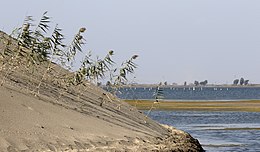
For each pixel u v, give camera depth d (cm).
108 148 4250
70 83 6075
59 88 6062
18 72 5694
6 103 4181
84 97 6394
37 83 5694
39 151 3678
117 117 6047
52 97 5366
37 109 4438
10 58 5306
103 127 4900
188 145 5997
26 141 3722
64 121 4475
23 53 5362
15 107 4200
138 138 5066
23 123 3975
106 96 7025
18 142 3659
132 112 7250
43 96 5153
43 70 6375
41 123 4141
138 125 6169
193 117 14812
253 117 14762
